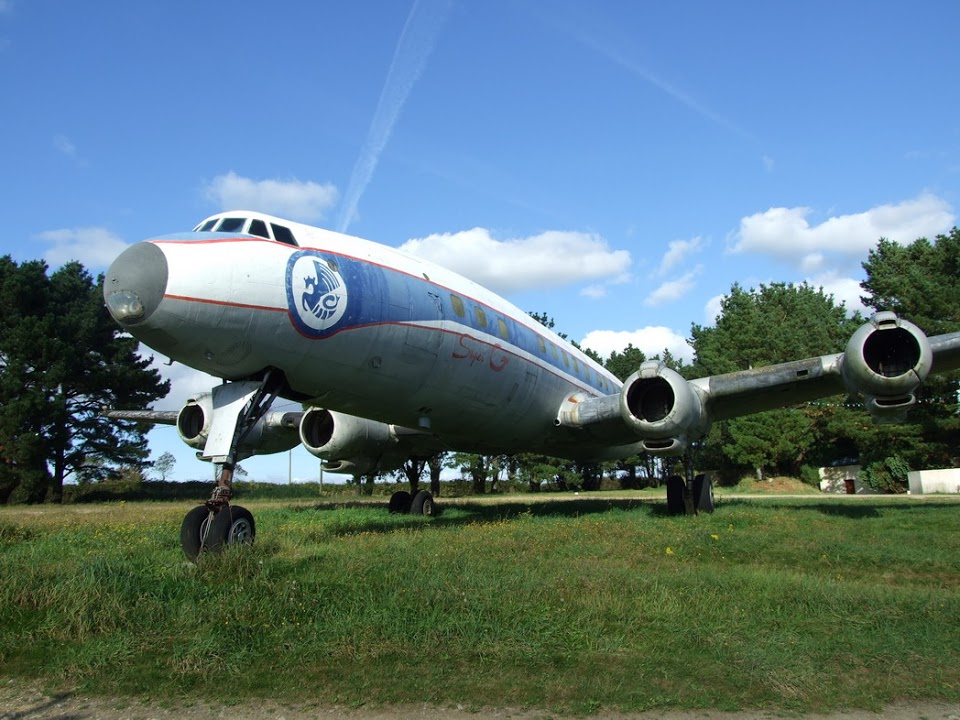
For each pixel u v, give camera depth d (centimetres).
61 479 3497
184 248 764
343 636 461
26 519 1659
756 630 479
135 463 3675
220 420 842
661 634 472
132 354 3669
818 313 5122
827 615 512
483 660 425
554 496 3631
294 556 767
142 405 3678
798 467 4047
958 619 502
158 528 1209
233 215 873
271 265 815
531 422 1348
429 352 1034
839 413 3653
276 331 812
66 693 387
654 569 709
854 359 1024
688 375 4950
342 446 1398
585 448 1551
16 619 506
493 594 557
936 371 1165
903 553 805
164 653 446
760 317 4669
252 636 469
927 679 394
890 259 3719
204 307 750
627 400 1148
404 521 1355
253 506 2181
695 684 388
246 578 619
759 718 348
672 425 1107
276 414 1471
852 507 1467
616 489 5569
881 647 445
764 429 3862
